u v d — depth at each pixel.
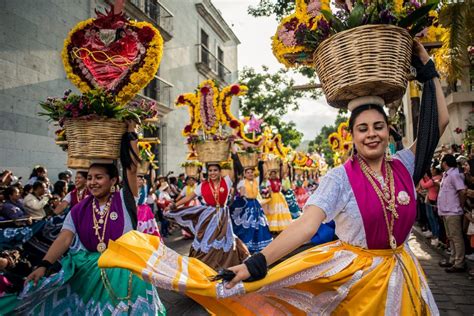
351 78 1.90
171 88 15.98
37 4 9.10
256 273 1.76
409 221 1.99
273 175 9.49
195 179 10.13
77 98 2.91
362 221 1.95
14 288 2.97
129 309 2.76
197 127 6.32
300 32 2.18
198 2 18.72
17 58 8.51
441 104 2.23
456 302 4.50
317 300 2.03
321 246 2.18
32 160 8.77
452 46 4.34
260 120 8.25
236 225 7.46
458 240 5.79
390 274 1.93
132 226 3.01
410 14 2.02
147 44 3.36
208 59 19.88
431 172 7.67
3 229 3.70
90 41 3.42
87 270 2.87
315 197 1.95
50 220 3.90
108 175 3.04
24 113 8.62
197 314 4.29
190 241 9.56
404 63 1.96
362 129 2.03
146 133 14.55
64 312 2.83
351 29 1.89
